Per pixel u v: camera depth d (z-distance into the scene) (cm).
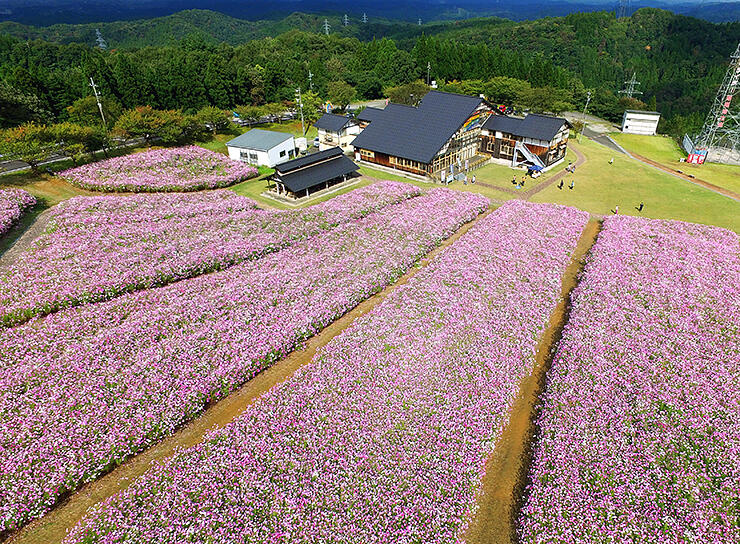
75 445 1930
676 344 2559
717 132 7788
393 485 1789
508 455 2028
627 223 4216
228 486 1798
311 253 3581
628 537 1609
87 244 3547
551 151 6069
